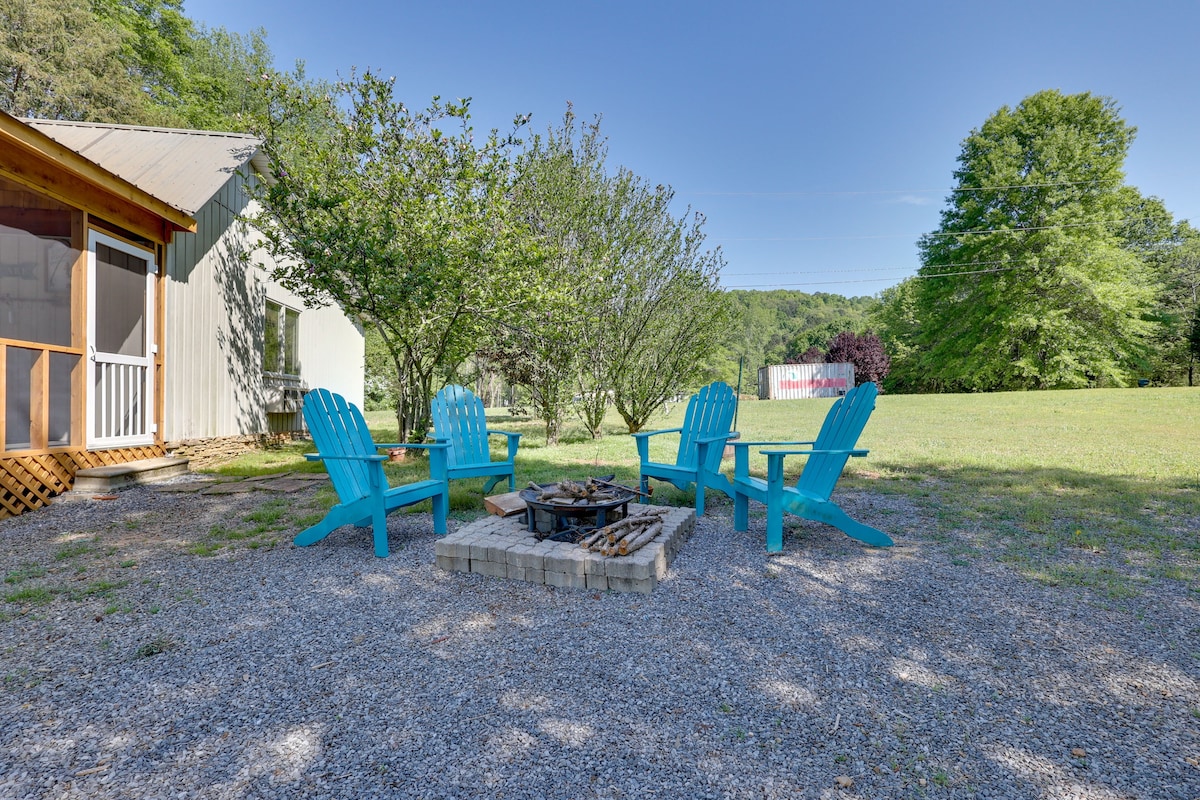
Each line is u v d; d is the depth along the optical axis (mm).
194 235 6773
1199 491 4730
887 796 1361
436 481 3807
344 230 6172
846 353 30125
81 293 5066
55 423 4930
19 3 14500
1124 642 2156
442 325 7516
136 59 18875
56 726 1639
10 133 4004
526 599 2625
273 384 9062
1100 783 1397
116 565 3113
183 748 1544
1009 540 3521
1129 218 23656
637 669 1981
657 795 1366
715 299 10211
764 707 1747
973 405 14555
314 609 2514
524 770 1456
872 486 5195
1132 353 22141
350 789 1383
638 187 9492
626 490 3541
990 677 1916
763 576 2928
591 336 9320
